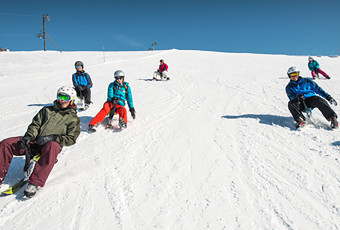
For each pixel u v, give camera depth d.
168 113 5.60
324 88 7.34
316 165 3.04
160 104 6.54
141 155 3.57
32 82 11.95
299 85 4.45
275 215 2.27
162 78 11.66
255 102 6.19
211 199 2.53
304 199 2.46
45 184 2.96
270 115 5.04
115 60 21.77
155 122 4.98
